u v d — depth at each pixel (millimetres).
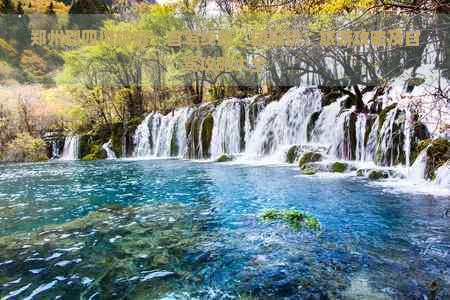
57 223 6469
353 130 14242
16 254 4734
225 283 3697
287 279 3742
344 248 4645
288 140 18938
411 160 10656
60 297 3479
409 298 3234
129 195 9422
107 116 36281
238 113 21578
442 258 4184
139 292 3545
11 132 31578
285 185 9898
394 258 4234
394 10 5383
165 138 27234
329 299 3273
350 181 10102
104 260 4461
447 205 6754
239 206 7441
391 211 6512
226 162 18516
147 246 4957
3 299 3447
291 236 5227
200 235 5402
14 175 16203
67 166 20953
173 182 11641
